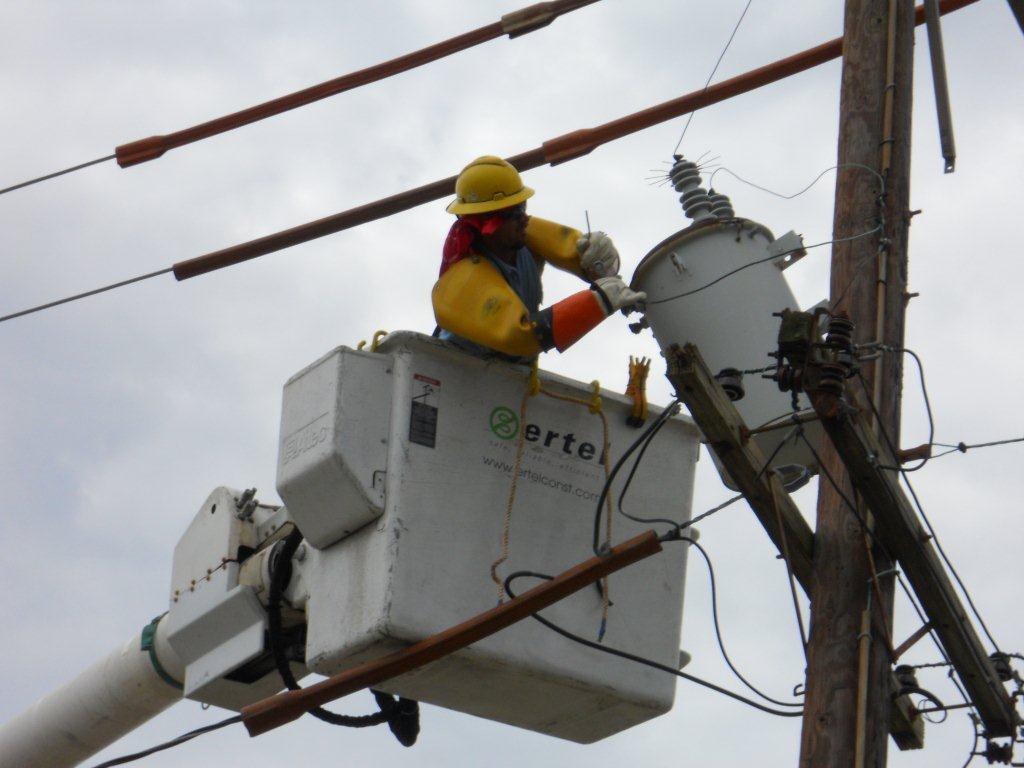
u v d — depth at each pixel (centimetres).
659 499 962
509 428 920
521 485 915
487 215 902
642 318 995
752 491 877
